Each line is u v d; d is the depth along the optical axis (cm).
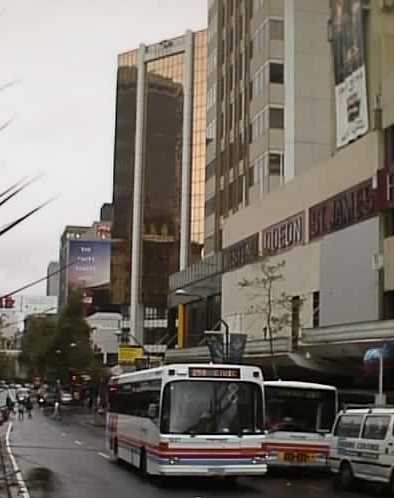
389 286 3938
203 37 13650
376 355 3203
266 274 4962
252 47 7131
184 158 13638
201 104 13575
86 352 10806
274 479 2552
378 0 4597
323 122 6525
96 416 8031
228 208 7644
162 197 13750
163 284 13538
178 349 6700
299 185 5056
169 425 2159
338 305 4416
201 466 2144
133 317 13600
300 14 6612
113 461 3031
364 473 2152
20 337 11044
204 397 2189
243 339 4384
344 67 4903
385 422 2117
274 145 6562
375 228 4053
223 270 6494
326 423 2627
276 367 4450
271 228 5469
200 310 7344
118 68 14512
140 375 2523
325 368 4078
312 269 4797
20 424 6234
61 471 2630
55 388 11356
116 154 14350
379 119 4156
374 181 4078
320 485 2386
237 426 2184
